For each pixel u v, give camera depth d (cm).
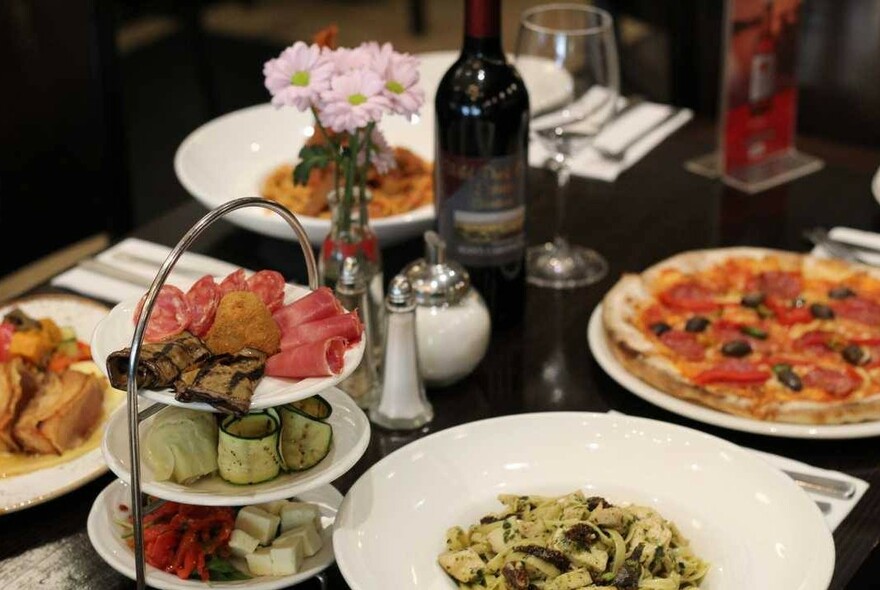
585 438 103
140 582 81
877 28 205
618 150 179
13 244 182
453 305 117
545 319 135
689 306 132
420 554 92
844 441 113
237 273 91
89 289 139
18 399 107
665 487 99
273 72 108
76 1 186
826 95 213
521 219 128
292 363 83
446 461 100
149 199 296
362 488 95
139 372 79
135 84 362
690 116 193
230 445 84
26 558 97
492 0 119
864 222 157
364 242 117
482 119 120
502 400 120
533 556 88
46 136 185
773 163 175
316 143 141
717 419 112
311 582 95
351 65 109
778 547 91
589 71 136
